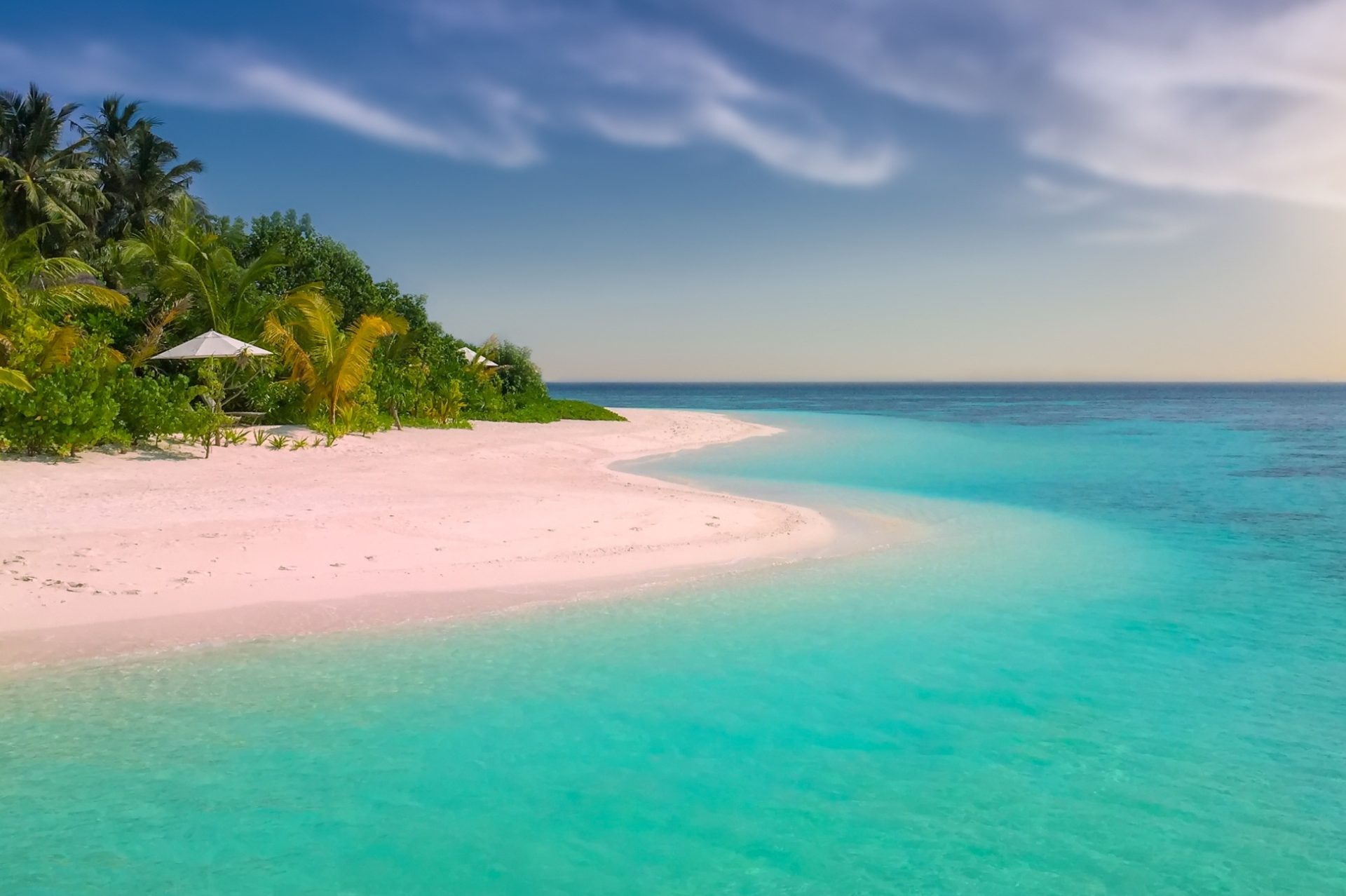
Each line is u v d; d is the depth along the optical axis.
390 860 5.02
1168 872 5.11
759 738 6.76
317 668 7.88
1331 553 14.05
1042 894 4.86
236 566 10.56
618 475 22.11
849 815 5.66
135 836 5.16
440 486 17.48
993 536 15.28
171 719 6.74
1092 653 8.90
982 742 6.80
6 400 15.46
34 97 35.91
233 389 25.14
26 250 22.70
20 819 5.29
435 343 37.44
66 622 8.48
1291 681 8.17
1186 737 6.92
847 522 16.20
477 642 8.73
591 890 4.78
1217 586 11.77
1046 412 77.06
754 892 4.80
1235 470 27.09
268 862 4.95
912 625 9.74
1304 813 5.79
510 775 6.07
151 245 28.95
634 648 8.72
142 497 13.96
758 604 10.41
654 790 5.93
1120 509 18.89
